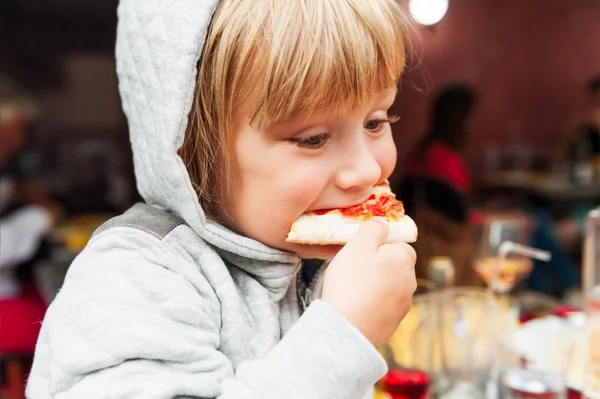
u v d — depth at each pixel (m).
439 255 1.40
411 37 0.71
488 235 1.38
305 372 0.53
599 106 4.20
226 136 0.60
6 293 2.10
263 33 0.56
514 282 1.38
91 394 0.52
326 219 0.62
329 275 0.59
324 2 0.57
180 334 0.57
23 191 2.47
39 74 3.02
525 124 4.90
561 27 4.94
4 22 2.95
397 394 0.95
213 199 0.63
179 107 0.60
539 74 4.93
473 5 4.52
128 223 0.62
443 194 1.46
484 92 4.71
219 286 0.63
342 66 0.56
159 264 0.60
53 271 2.08
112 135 3.09
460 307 1.02
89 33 3.10
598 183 3.70
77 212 2.81
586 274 0.98
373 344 0.58
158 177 0.63
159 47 0.61
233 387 0.53
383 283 0.58
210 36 0.59
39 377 0.59
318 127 0.59
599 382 0.88
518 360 1.00
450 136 2.20
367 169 0.61
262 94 0.56
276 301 0.68
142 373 0.54
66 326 0.57
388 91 0.63
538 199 3.47
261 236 0.63
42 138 2.94
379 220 0.62
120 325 0.55
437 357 0.99
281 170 0.59
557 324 1.15
